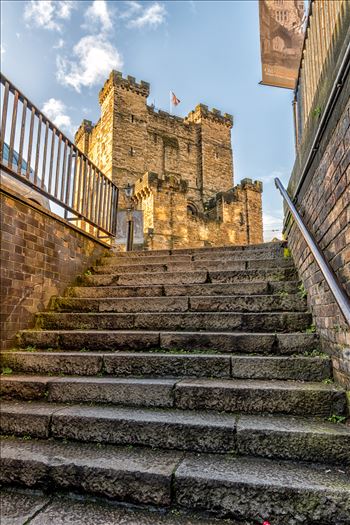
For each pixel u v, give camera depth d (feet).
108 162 112.16
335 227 8.99
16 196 12.44
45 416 8.77
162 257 18.84
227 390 9.00
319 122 9.77
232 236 115.96
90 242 18.69
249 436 7.68
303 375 9.75
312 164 11.28
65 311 14.70
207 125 136.15
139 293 15.51
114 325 13.46
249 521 6.42
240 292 14.74
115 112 113.70
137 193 104.27
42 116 13.70
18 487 7.62
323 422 8.09
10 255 12.29
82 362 10.96
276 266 16.43
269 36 17.53
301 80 13.70
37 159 13.39
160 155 124.36
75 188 16.80
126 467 7.22
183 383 9.51
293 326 12.12
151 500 6.89
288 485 6.40
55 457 7.73
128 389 9.55
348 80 7.58
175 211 101.60
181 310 14.17
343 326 8.56
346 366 8.43
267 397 8.76
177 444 8.01
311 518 6.17
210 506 6.62
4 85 11.60
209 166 132.67
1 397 10.16
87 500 7.21
